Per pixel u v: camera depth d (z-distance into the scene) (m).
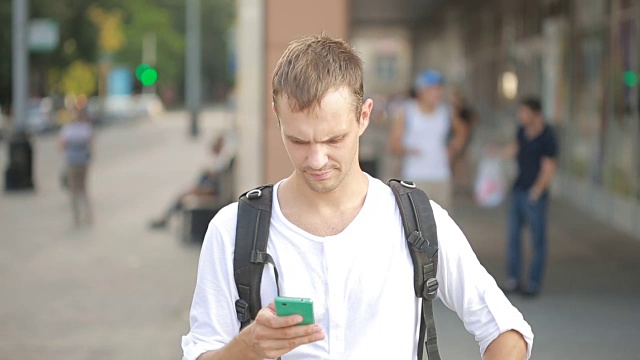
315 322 3.14
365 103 3.13
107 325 10.86
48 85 76.00
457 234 3.30
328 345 3.15
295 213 3.21
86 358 9.47
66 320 11.13
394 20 51.84
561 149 23.77
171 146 54.81
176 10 142.00
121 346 9.93
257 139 14.55
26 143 28.03
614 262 14.05
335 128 2.98
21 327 10.77
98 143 57.50
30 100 69.69
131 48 114.06
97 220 20.95
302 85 2.95
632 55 17.33
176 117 106.81
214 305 3.21
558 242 16.03
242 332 2.99
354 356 3.14
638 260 14.23
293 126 2.99
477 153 34.09
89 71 79.31
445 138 12.73
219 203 17.53
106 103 90.88
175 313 11.50
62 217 21.59
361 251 3.17
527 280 12.24
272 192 3.27
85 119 20.16
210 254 3.24
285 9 12.62
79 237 18.22
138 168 37.59
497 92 34.19
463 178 24.11
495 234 17.06
